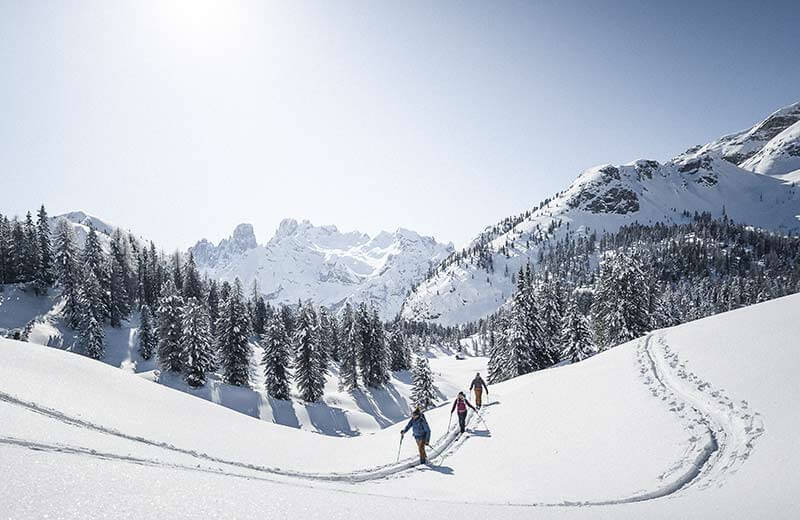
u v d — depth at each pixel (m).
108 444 9.32
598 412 15.12
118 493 4.20
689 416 12.49
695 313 104.50
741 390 12.59
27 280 79.62
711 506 7.38
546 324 53.72
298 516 4.50
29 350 17.39
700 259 186.88
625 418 13.91
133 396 17.09
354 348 72.69
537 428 15.44
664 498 8.56
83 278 71.75
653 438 12.02
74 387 15.13
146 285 91.88
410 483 11.49
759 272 166.38
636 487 9.66
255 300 105.88
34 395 12.63
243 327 59.38
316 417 57.31
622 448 12.08
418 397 58.25
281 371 58.16
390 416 67.44
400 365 97.25
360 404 67.25
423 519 5.42
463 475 12.30
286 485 6.69
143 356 68.62
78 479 4.42
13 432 7.82
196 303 56.19
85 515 3.50
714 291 134.88
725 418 11.67
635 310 46.31
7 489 3.70
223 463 11.38
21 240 79.19
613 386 17.03
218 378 59.91
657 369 17.00
